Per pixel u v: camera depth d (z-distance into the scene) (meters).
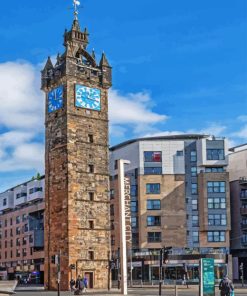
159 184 132.88
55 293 77.69
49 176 94.19
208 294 44.16
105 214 93.00
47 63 98.06
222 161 132.62
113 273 123.31
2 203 171.88
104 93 97.75
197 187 132.75
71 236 87.94
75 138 92.19
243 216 133.38
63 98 93.38
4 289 46.69
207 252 125.44
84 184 91.50
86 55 97.81
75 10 98.62
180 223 130.88
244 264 133.62
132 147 137.00
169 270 123.88
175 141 135.12
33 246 146.12
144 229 130.00
